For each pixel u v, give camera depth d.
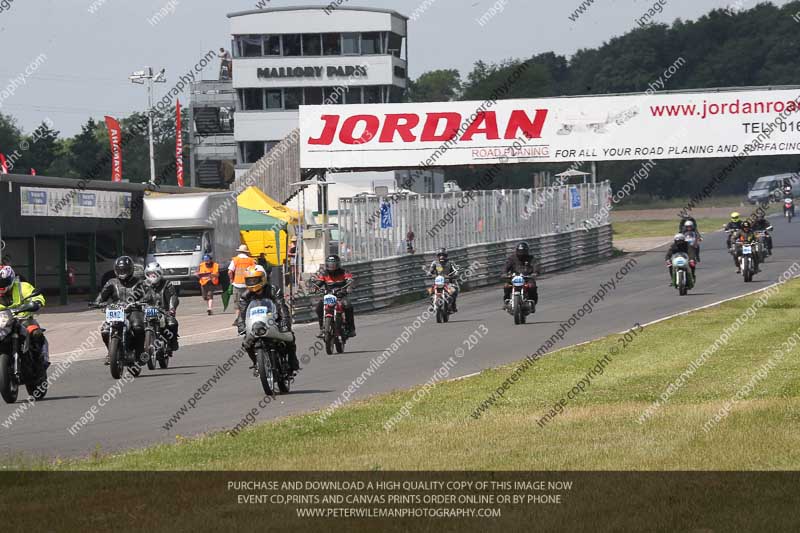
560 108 154.12
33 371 48.22
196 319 99.12
